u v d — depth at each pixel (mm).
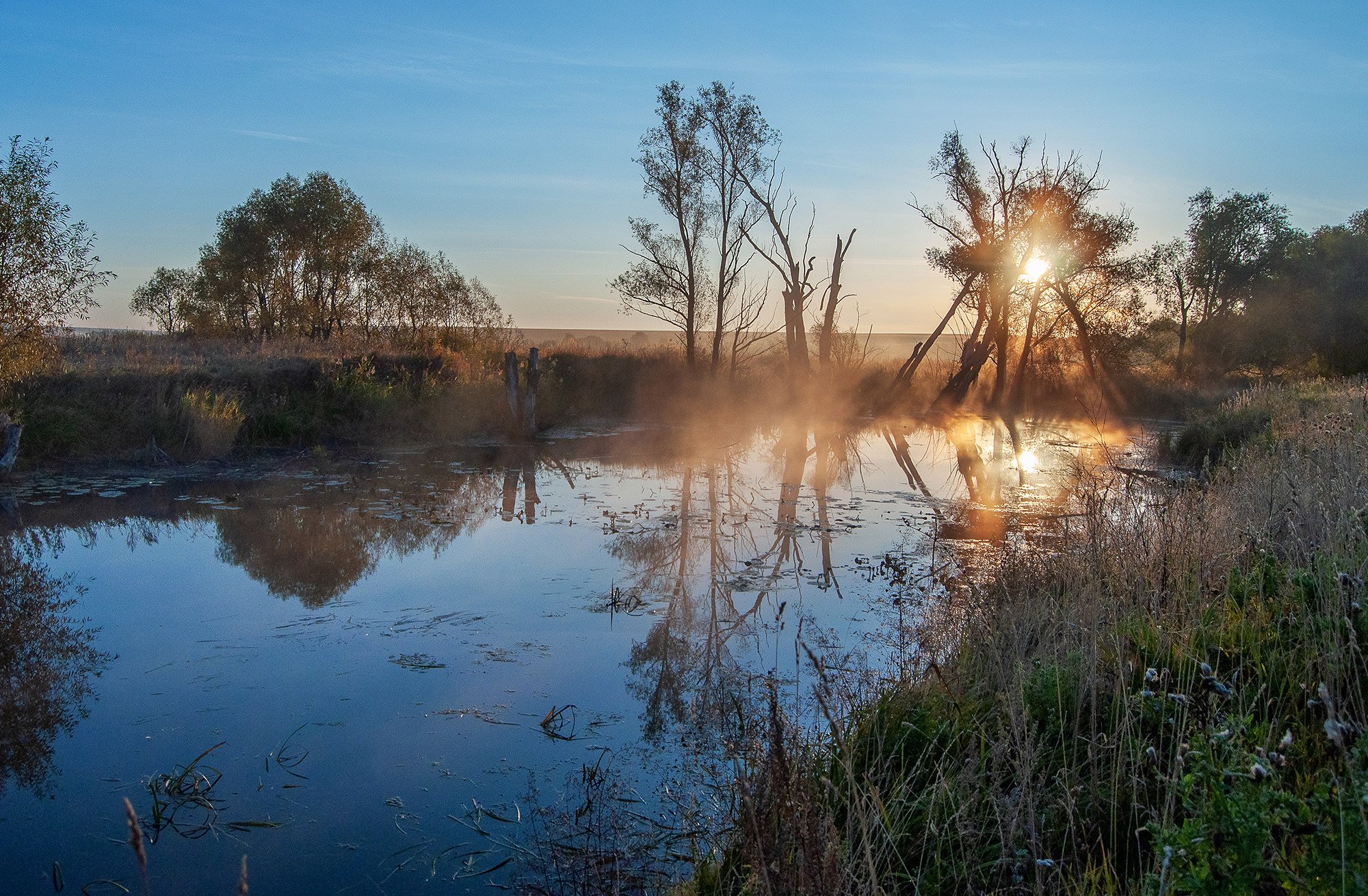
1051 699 4586
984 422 28156
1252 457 10055
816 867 3025
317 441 18547
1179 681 4363
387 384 20828
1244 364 39312
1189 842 2686
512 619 8273
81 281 15789
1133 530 7520
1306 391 21062
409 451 19109
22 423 14711
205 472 15727
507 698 6531
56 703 6441
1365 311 34375
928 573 9836
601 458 19078
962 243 30188
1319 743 3707
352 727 6070
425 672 7004
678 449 20844
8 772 5504
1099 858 3588
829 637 7730
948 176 30203
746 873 3941
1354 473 7195
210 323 34406
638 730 6008
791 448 21297
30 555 10477
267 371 19547
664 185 29172
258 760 5629
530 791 5234
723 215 29922
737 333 30609
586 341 36375
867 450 21188
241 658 7297
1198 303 46438
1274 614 5332
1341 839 2416
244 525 11914
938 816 3885
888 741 4676
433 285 28672
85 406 16344
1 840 4793
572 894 4254
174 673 6992
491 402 22156
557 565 10219
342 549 10828
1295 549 6074
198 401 17141
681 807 4992
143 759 5656
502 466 17562
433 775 5426
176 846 4734
